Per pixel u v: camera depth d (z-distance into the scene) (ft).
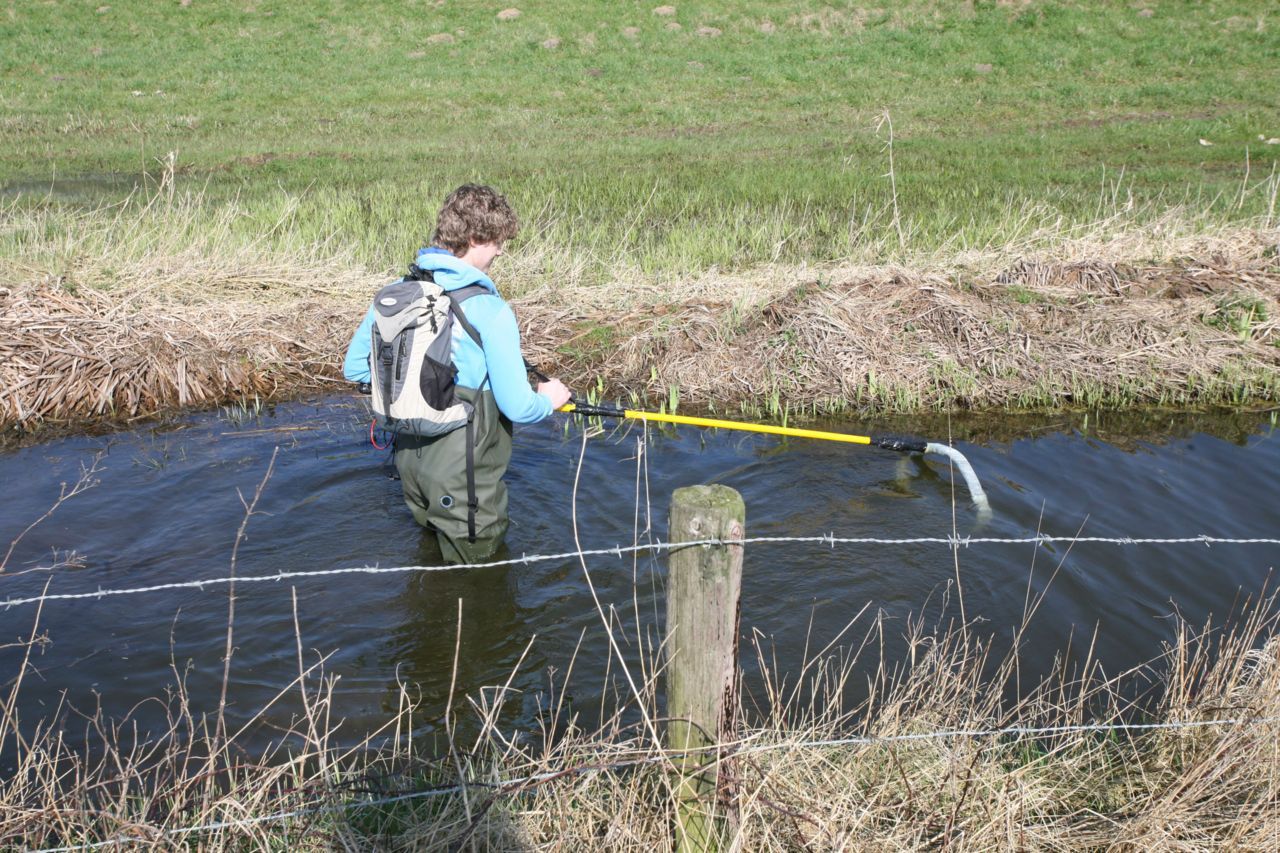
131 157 51.39
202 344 23.97
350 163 50.44
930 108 65.10
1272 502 18.90
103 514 17.54
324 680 13.55
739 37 80.64
